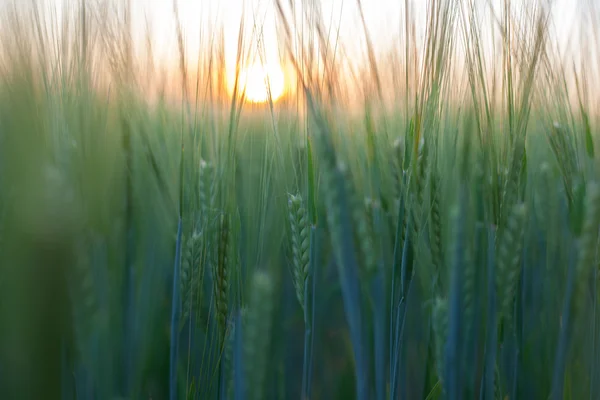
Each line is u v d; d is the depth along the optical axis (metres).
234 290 0.46
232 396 0.47
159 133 0.50
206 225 0.46
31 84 0.38
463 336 0.46
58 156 0.41
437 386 0.47
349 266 0.44
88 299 0.37
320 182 0.48
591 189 0.47
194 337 0.49
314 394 0.54
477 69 0.47
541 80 0.51
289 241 0.49
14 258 0.32
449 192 0.49
